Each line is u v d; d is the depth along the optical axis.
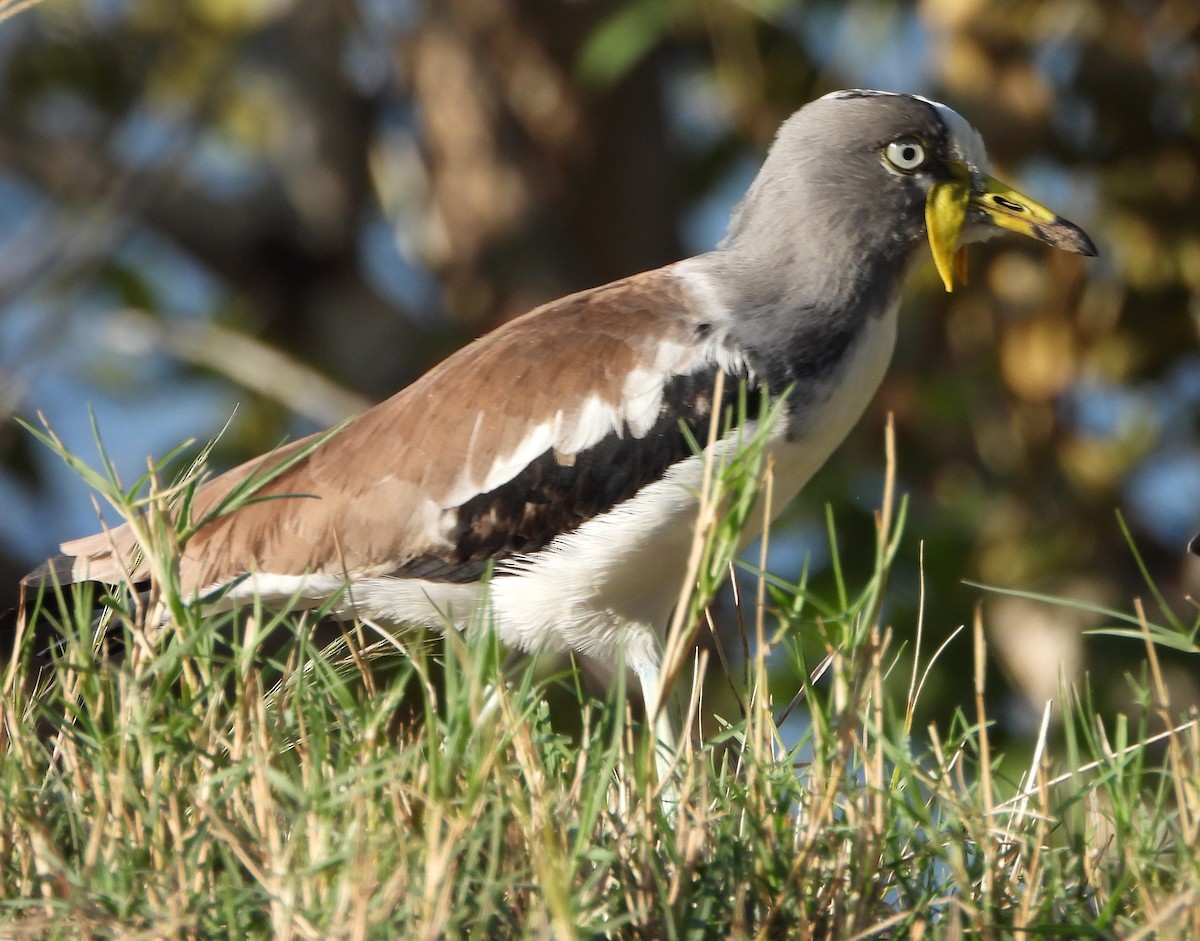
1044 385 18.33
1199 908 6.87
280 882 6.61
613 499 9.76
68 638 8.14
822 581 17.19
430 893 6.45
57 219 19.95
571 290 20.97
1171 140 17.94
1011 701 16.95
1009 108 17.55
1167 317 18.27
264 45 21.28
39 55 20.25
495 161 20.89
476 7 20.64
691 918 6.88
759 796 7.41
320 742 7.38
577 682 8.12
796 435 9.86
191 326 19.67
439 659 8.77
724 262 10.27
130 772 7.29
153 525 8.23
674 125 22.00
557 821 7.11
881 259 10.25
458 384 10.05
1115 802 7.70
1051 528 18.19
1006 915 7.28
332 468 10.09
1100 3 17.55
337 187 21.48
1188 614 18.25
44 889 6.89
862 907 7.07
